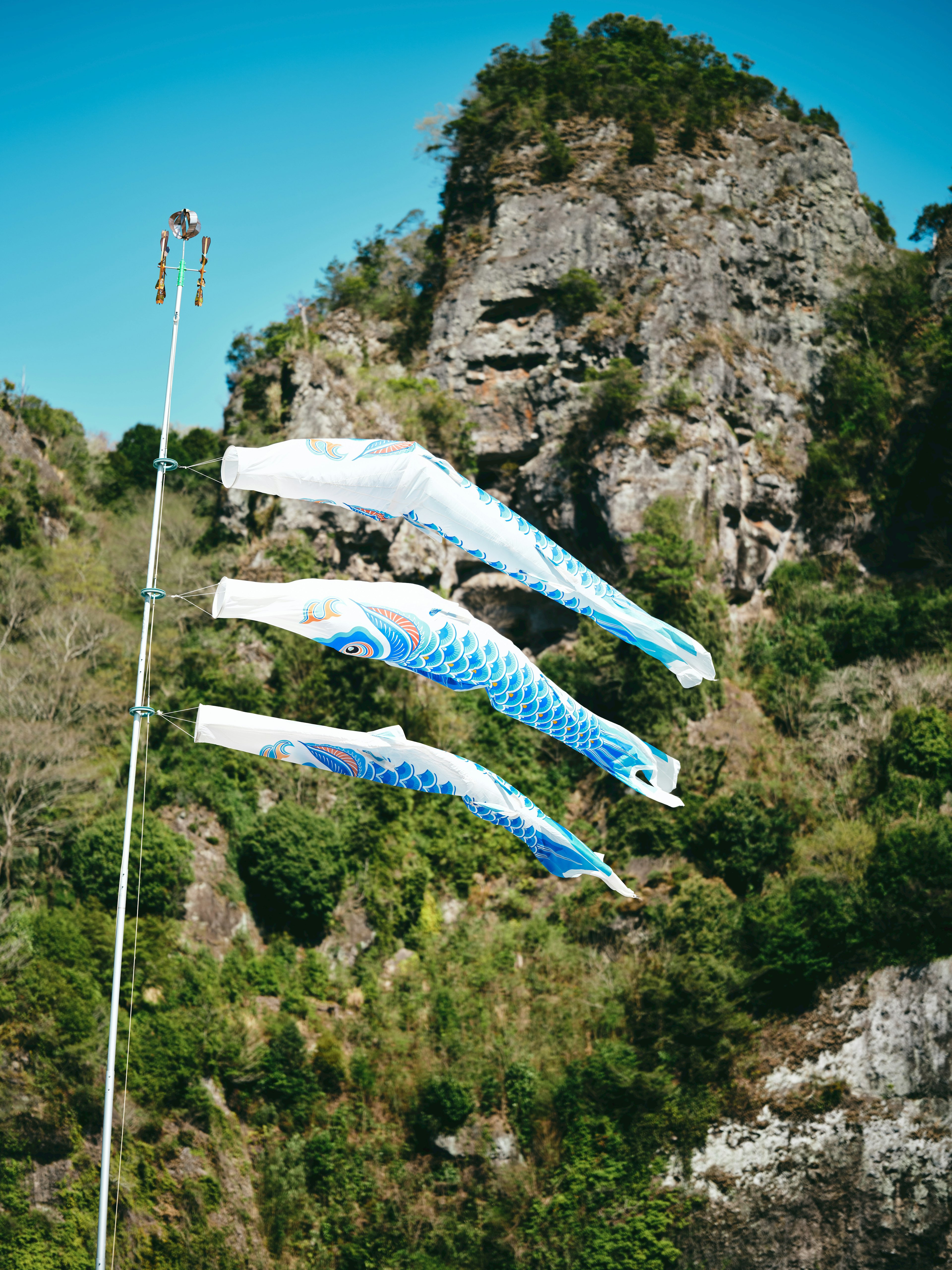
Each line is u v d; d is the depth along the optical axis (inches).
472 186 2549.2
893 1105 1508.4
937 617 1915.6
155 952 1505.9
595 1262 1443.2
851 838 1679.4
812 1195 1478.8
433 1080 1526.8
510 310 2361.0
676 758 1790.1
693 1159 1502.2
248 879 1646.2
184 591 1993.1
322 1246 1429.6
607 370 2178.9
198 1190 1397.6
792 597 2060.8
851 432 2242.9
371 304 2440.9
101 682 1806.1
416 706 1871.3
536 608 2105.1
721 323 2289.6
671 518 1987.0
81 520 2154.3
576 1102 1531.7
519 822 792.9
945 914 1561.3
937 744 1728.6
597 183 2437.3
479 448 2223.2
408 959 1663.4
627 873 1712.6
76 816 1601.9
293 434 2180.1
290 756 751.1
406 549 2048.5
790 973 1584.6
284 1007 1561.3
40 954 1462.8
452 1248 1440.7
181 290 798.5
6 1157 1373.0
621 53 2682.1
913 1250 1437.0
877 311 2370.8
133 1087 1416.1
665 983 1585.9
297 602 709.9
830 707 1870.1
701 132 2541.8
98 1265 637.9
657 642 832.3
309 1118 1496.1
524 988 1636.3
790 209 2502.5
